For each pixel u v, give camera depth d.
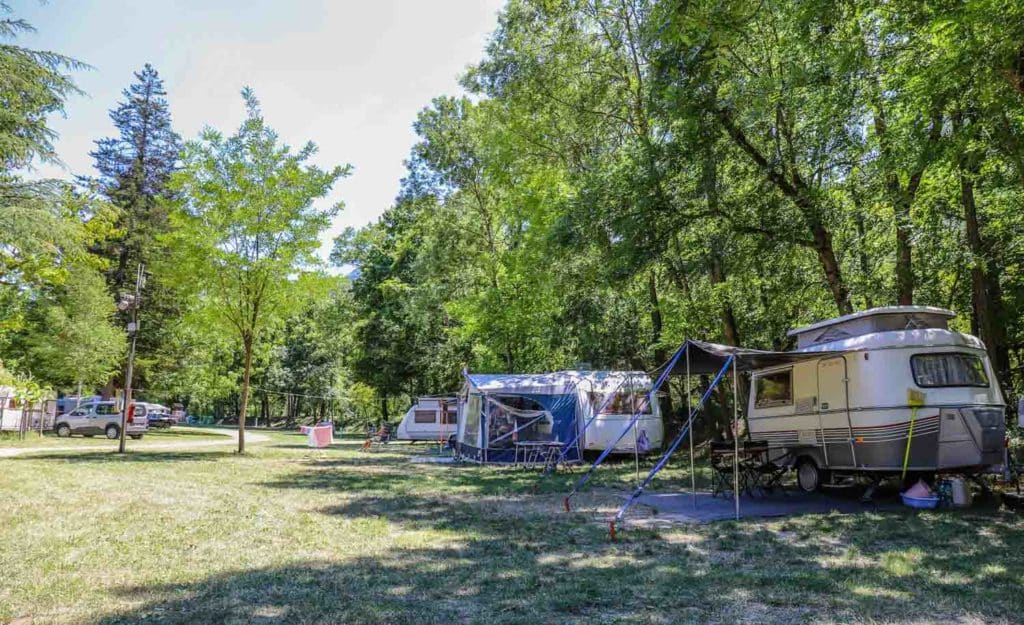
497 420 18.34
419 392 39.91
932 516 8.69
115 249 33.09
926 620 4.39
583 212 15.51
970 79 8.85
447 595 5.04
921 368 9.70
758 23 12.91
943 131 11.24
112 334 30.36
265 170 18.83
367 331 39.78
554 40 20.69
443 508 9.68
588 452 19.30
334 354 54.47
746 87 13.50
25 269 15.39
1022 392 16.73
